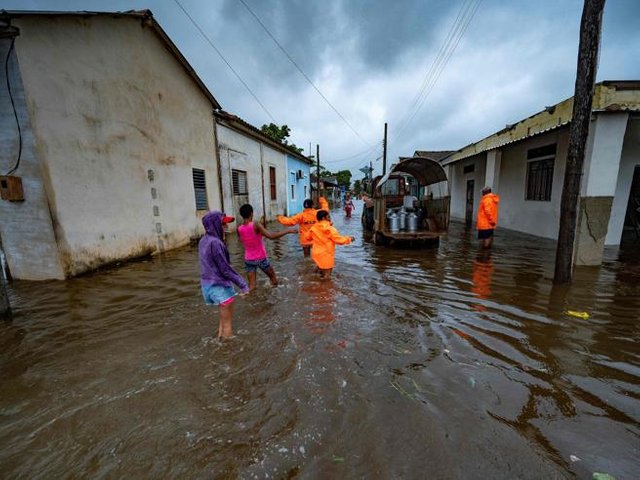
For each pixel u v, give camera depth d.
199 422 2.25
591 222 6.17
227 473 1.84
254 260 5.10
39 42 5.21
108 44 6.51
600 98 5.88
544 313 4.07
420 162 8.99
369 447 2.00
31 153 5.19
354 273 6.14
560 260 5.12
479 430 2.13
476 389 2.58
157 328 3.74
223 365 2.96
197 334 3.58
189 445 2.04
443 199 8.94
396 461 1.89
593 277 5.55
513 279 5.58
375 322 3.88
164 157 8.25
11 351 3.25
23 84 4.97
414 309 4.28
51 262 5.55
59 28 5.53
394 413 2.30
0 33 4.72
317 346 3.29
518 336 3.47
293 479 1.79
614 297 4.59
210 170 10.45
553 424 2.19
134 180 7.21
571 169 4.84
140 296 4.78
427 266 6.66
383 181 8.98
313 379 2.73
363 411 2.33
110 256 6.54
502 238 9.91
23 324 3.87
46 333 3.63
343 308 4.33
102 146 6.36
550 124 7.78
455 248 8.71
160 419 2.28
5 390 2.62
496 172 10.97
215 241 3.39
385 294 4.89
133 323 3.87
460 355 3.10
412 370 2.85
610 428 2.15
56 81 5.47
